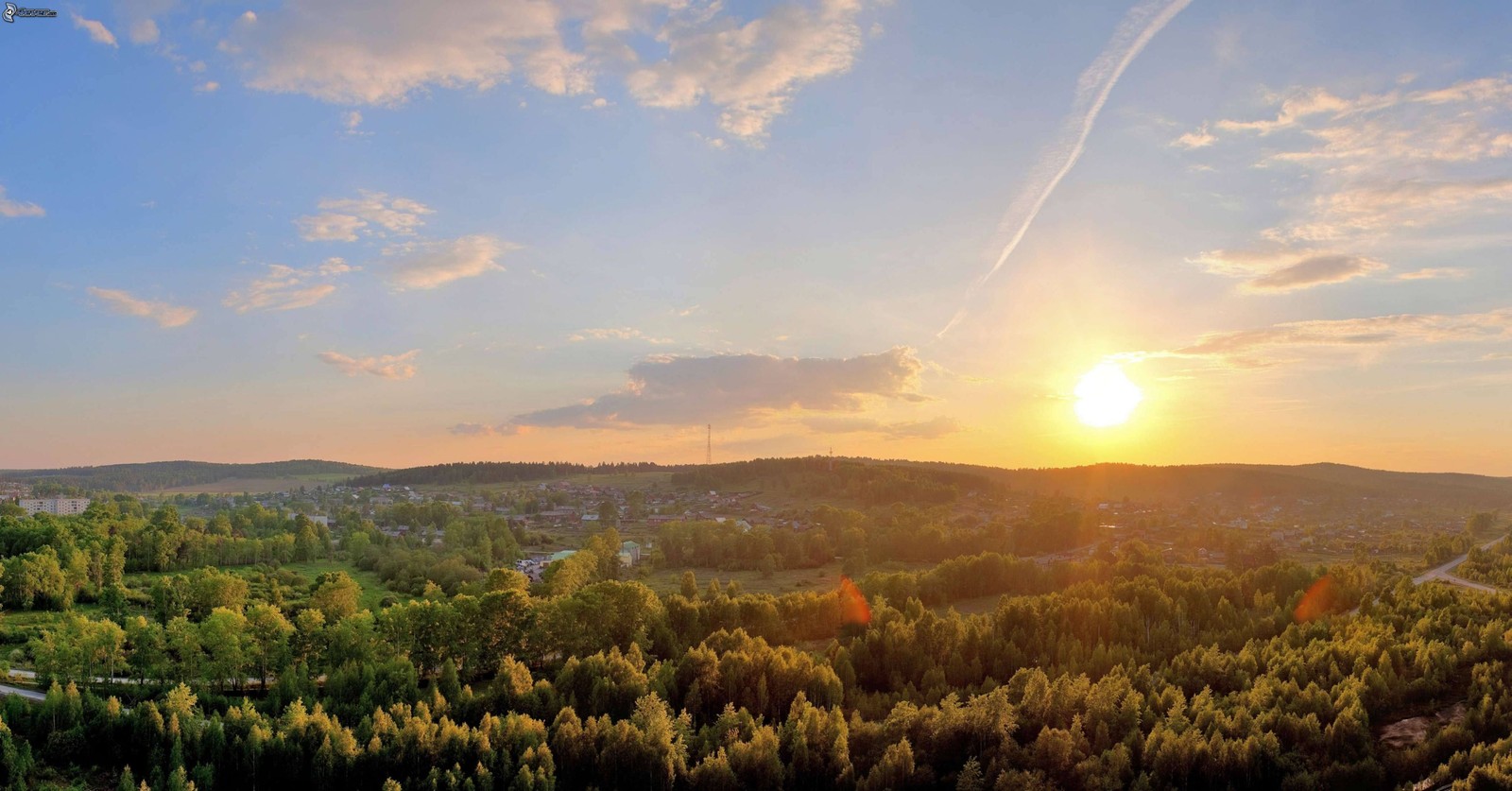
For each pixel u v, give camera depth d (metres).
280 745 117.94
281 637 160.62
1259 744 120.75
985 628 174.62
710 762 118.19
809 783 123.12
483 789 112.94
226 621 155.12
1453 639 157.50
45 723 122.50
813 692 148.00
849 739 129.12
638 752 120.81
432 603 172.62
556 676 150.38
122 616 193.25
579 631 173.62
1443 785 115.75
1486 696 127.19
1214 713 131.00
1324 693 133.50
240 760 117.25
